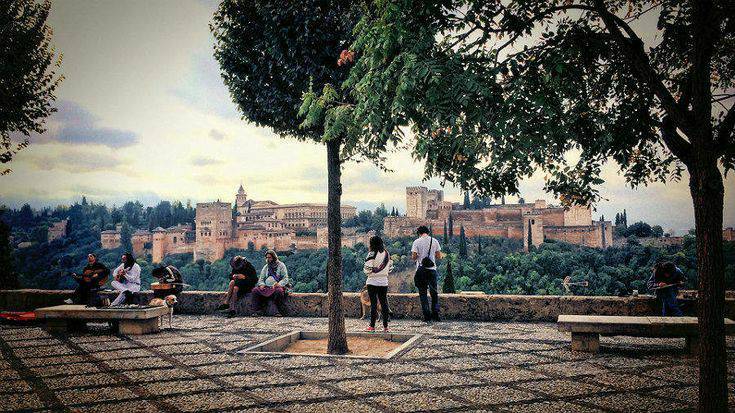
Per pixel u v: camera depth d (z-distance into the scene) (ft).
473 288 329.93
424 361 21.61
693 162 13.05
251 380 18.42
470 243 459.32
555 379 18.25
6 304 42.11
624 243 427.33
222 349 24.70
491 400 15.60
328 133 16.52
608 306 32.65
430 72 12.62
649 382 17.71
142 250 518.37
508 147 12.96
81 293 35.88
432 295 34.76
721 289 12.41
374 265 30.04
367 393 16.55
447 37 14.90
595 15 15.56
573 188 16.28
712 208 12.45
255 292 38.70
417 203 531.91
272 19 22.15
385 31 13.64
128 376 19.12
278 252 461.37
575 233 447.01
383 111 14.74
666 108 13.01
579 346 23.70
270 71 23.75
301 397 16.14
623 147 15.97
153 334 29.84
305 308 38.78
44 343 26.81
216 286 397.19
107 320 30.53
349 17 21.83
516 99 12.40
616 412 14.28
